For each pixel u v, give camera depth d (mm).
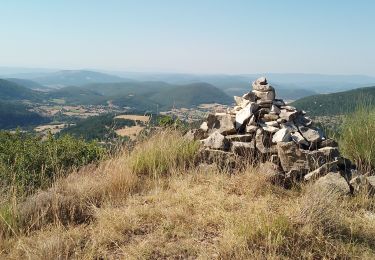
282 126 6973
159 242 4410
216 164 6707
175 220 4910
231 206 5285
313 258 4145
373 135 7156
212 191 5723
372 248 4402
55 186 5969
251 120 7129
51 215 5293
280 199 5527
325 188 5461
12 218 5039
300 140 6699
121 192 6055
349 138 7395
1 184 6348
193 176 6492
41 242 4352
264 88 7684
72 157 8883
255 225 4500
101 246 4367
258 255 4027
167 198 5652
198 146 7301
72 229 4875
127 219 4926
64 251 4215
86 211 5449
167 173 6828
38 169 8195
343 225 4738
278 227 4418
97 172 7141
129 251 4211
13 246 4543
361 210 5344
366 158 6965
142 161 7090
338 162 6406
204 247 4273
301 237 4379
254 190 5750
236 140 7004
